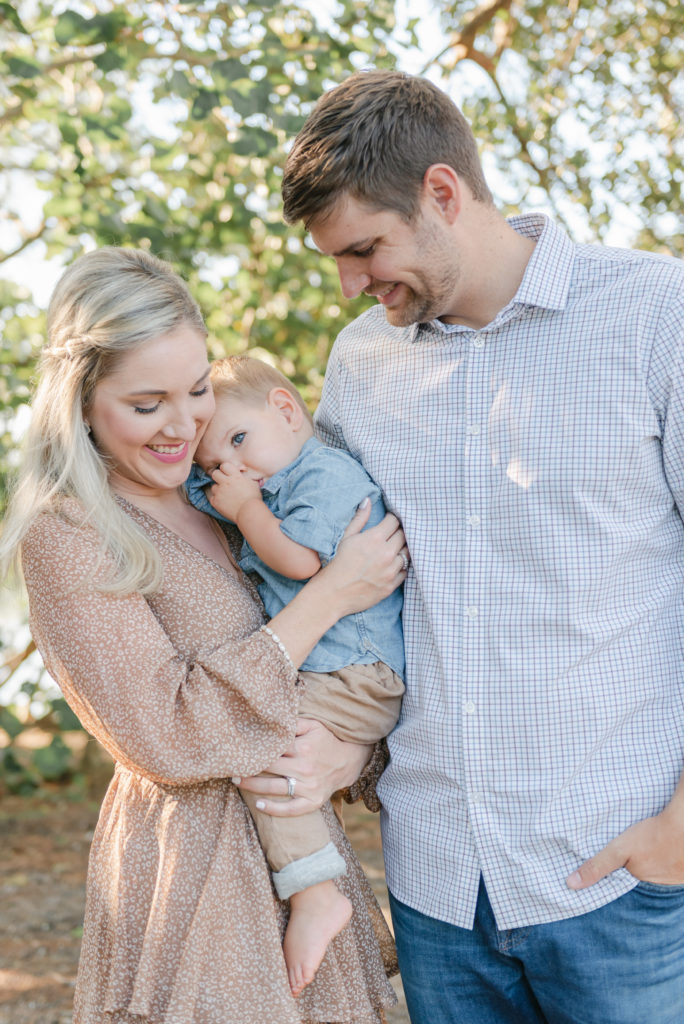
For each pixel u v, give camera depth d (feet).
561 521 6.07
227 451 7.12
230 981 5.98
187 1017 5.83
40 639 6.22
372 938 6.84
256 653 6.13
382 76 6.32
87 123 13.84
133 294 6.12
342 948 6.47
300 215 6.32
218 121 15.89
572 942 6.10
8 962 13.03
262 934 6.07
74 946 13.67
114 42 13.39
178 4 13.94
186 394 6.27
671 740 6.22
